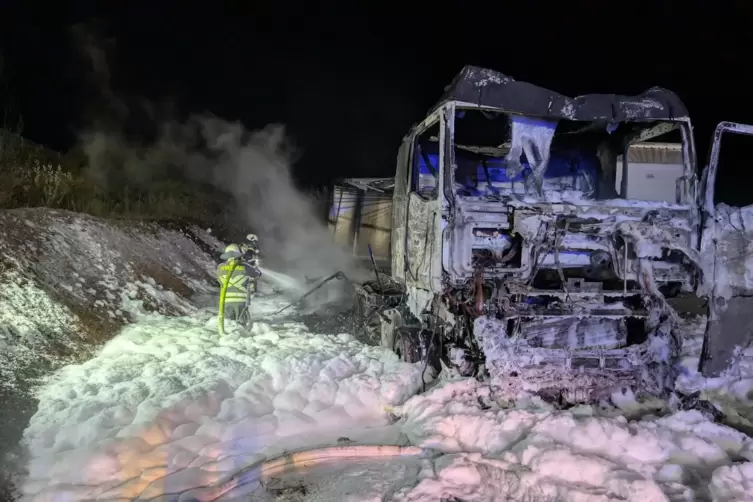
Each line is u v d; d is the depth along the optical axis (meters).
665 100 6.03
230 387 6.25
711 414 5.61
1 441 4.71
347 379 6.41
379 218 13.23
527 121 6.04
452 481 4.30
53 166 13.52
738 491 4.06
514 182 7.40
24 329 6.99
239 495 4.18
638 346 5.74
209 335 8.61
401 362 7.14
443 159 5.79
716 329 5.81
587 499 3.93
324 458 4.74
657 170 8.77
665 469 4.41
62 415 5.17
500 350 5.56
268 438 5.15
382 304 8.91
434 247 6.01
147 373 6.48
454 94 5.73
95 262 10.20
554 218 5.51
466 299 5.84
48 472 4.34
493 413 5.27
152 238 13.53
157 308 10.20
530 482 4.20
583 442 4.75
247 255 9.92
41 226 9.88
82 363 6.95
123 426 5.05
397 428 5.50
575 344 5.85
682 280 5.87
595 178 7.57
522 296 5.75
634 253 5.71
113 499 4.01
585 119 5.93
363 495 4.11
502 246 5.70
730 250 5.82
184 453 4.66
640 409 5.64
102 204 13.70
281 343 8.45
